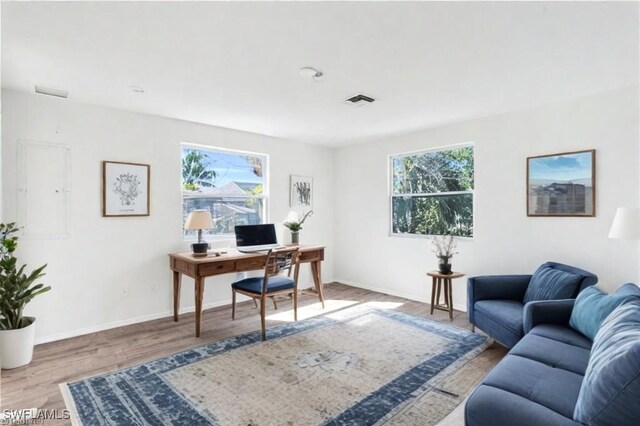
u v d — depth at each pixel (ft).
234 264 11.41
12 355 8.34
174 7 5.67
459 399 7.06
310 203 17.13
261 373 8.13
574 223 10.37
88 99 10.34
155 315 12.21
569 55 7.50
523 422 4.31
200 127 13.26
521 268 11.53
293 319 12.11
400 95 10.06
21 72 8.34
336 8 5.73
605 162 9.78
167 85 9.24
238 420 6.35
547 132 10.90
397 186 15.75
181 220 12.84
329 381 7.75
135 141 11.73
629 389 3.73
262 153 15.17
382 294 15.72
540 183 11.04
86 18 5.99
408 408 6.73
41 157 10.03
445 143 13.61
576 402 4.64
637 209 8.01
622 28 6.36
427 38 6.75
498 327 9.00
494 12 5.86
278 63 7.88
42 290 8.98
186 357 9.01
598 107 9.91
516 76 8.68
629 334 4.56
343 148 17.84
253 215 15.14
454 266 13.41
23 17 5.93
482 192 12.54
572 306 7.79
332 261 18.26
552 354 6.18
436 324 11.55
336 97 10.24
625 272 9.50
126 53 7.36
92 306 10.90
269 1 5.52
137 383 7.67
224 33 6.53
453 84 9.22
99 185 11.02
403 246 15.23
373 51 7.29
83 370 8.31
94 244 10.94
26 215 9.82
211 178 13.87
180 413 6.56
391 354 9.17
